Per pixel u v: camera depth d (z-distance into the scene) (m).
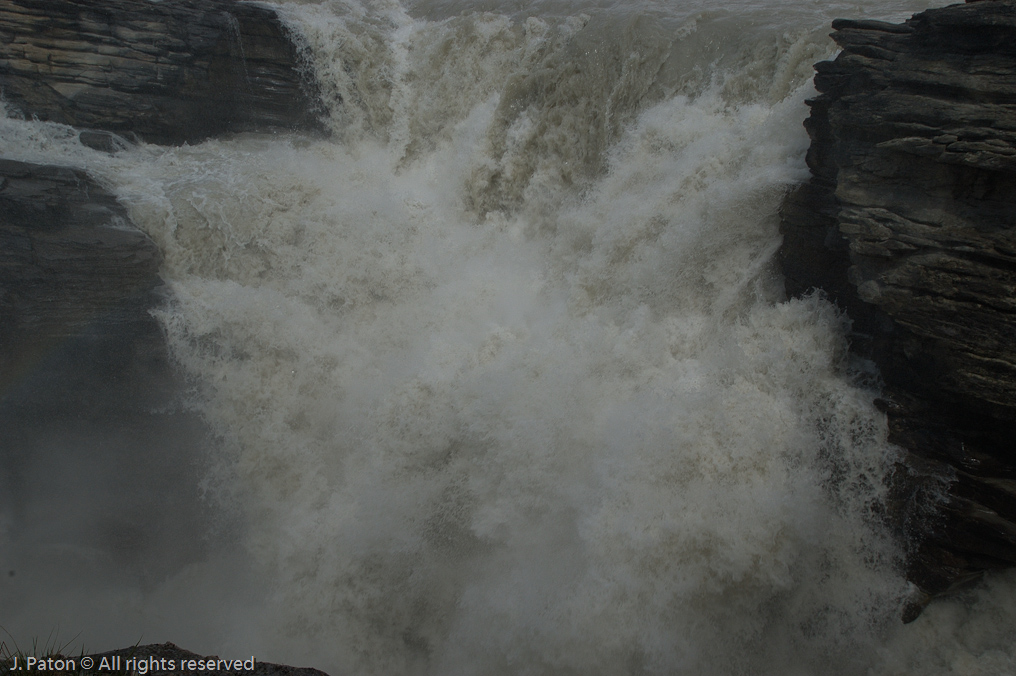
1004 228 6.66
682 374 9.02
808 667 7.69
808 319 8.49
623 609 7.77
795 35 11.17
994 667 6.82
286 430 10.59
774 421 8.05
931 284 6.96
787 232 8.84
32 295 9.99
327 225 11.91
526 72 12.92
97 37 12.86
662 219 10.27
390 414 10.04
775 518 7.61
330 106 14.61
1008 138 6.57
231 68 13.92
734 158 9.94
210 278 11.11
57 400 10.19
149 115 13.43
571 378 9.44
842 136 8.07
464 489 9.34
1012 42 6.93
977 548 6.88
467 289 11.58
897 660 7.23
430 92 14.38
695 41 12.06
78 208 10.42
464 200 13.11
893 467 7.37
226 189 11.74
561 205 12.30
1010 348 6.54
